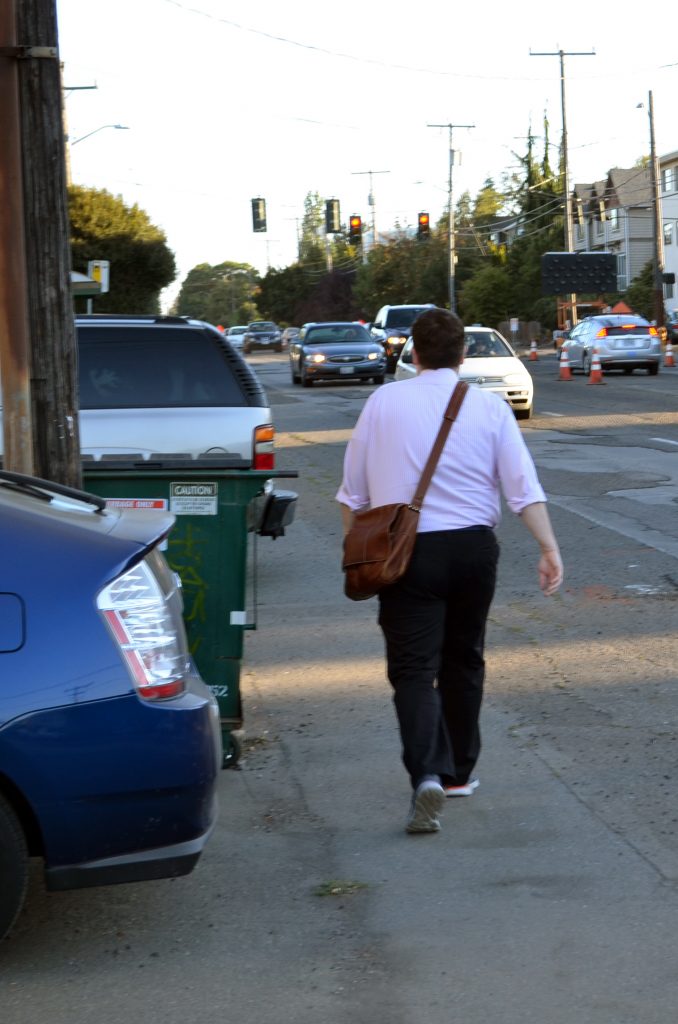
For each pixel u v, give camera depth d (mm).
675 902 4309
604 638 7941
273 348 79250
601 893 4391
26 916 4312
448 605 4934
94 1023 3598
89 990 3787
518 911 4270
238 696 5676
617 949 3975
